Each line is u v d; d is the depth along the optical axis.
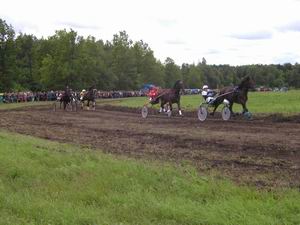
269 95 55.53
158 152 14.02
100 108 43.38
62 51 77.31
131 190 8.66
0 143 14.99
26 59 101.94
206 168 11.12
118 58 100.75
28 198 8.18
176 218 6.95
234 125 21.55
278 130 18.81
